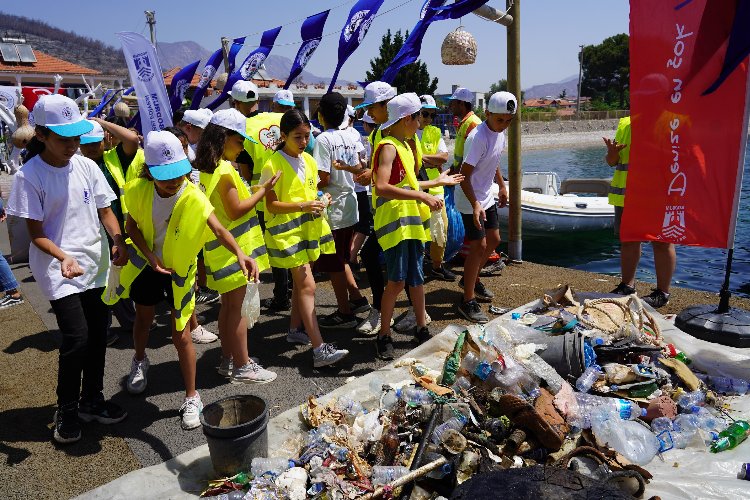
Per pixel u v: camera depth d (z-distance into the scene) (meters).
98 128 4.52
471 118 5.79
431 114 6.57
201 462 3.22
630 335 4.09
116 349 5.02
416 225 4.39
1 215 7.52
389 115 4.30
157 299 3.90
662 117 4.11
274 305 5.91
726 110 3.85
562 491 2.48
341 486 2.83
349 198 5.26
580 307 4.54
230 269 3.99
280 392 4.11
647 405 3.54
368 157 6.45
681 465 3.11
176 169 3.32
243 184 4.16
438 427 3.19
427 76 45.06
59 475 3.23
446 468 2.88
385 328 4.62
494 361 3.59
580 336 3.92
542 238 11.48
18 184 3.27
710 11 3.78
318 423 3.42
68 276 3.21
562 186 13.74
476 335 3.78
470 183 5.22
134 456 3.41
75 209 3.45
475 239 5.28
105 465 3.32
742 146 3.84
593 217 11.09
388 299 4.52
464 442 3.03
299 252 4.28
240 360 4.24
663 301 5.59
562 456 3.05
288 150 4.24
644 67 4.14
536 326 4.41
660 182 4.21
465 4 5.35
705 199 4.04
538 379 3.61
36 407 4.00
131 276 3.76
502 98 5.07
